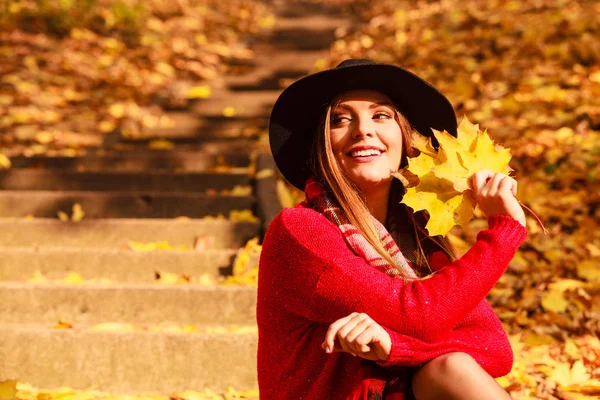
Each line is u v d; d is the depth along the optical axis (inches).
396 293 68.2
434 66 287.1
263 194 193.8
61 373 121.7
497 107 234.2
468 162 73.9
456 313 67.4
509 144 209.6
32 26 384.2
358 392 68.7
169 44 391.9
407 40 333.1
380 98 80.0
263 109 296.7
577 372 112.9
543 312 139.7
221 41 418.0
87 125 270.7
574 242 164.2
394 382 69.0
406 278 72.2
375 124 79.3
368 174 78.4
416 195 73.3
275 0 521.3
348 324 65.9
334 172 77.0
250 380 122.0
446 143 74.1
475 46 295.9
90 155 231.0
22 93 295.4
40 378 121.7
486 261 68.9
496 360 73.3
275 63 374.6
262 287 76.3
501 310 140.2
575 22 295.4
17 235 176.6
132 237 176.9
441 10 375.9
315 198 77.7
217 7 493.4
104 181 211.6
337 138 79.0
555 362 119.3
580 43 273.9
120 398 116.0
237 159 230.7
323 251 71.2
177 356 121.9
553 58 271.0
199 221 177.2
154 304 140.3
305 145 84.7
